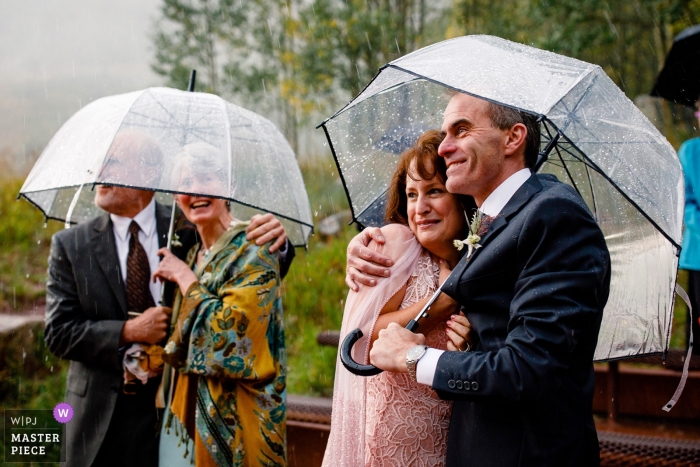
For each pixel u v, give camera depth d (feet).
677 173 6.68
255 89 30.37
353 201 8.15
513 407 5.74
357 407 7.02
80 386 9.69
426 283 6.97
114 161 8.63
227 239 9.13
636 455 11.01
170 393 9.21
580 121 6.07
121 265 9.85
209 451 8.59
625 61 29.60
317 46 28.94
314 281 20.94
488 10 29.35
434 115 7.77
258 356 8.77
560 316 5.34
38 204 10.66
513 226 5.83
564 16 27.86
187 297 8.84
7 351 16.85
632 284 7.08
